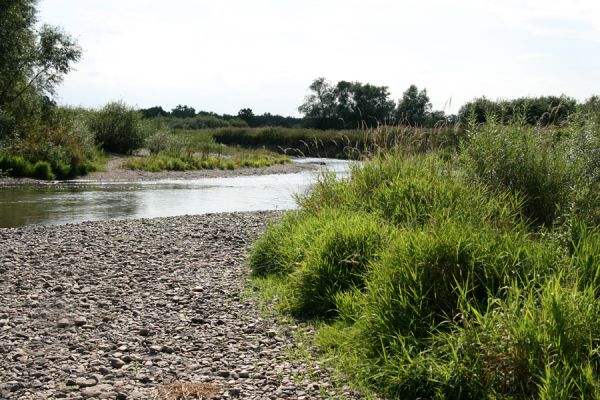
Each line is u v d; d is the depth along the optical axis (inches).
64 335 223.1
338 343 199.0
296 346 205.9
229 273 326.6
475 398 148.3
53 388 173.5
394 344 173.0
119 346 212.1
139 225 521.0
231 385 173.9
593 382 133.0
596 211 253.9
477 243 201.3
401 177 332.2
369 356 183.5
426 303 186.4
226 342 214.1
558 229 223.8
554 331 148.1
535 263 191.9
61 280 310.5
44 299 274.4
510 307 160.1
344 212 312.7
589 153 311.6
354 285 232.7
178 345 211.2
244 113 3875.5
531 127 329.1
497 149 312.3
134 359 197.9
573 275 176.1
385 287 194.9
